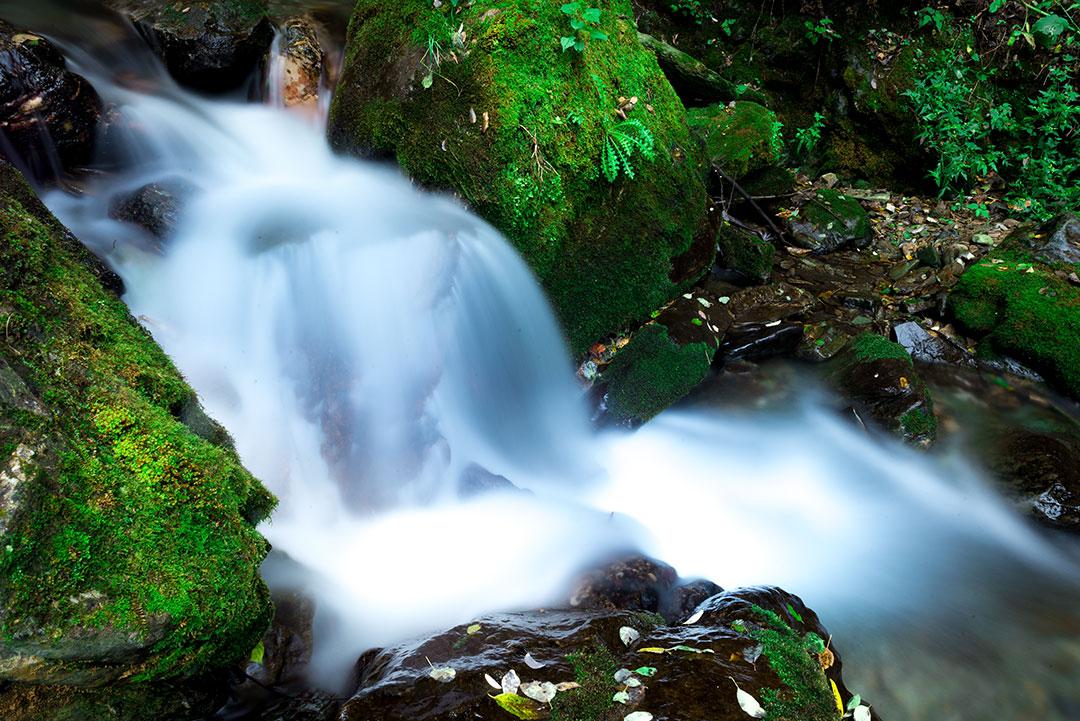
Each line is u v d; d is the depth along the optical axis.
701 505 4.68
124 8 6.17
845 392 5.45
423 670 2.85
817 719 2.71
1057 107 7.86
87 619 2.25
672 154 5.79
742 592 3.43
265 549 2.79
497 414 4.97
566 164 5.06
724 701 2.71
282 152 5.95
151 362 3.22
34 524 2.22
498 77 4.84
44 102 4.94
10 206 3.29
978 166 7.96
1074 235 6.41
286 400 4.38
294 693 3.11
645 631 3.15
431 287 4.60
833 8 8.33
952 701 3.60
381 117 5.14
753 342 5.71
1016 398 5.63
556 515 4.22
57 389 2.57
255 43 6.08
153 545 2.46
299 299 4.50
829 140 8.54
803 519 4.65
